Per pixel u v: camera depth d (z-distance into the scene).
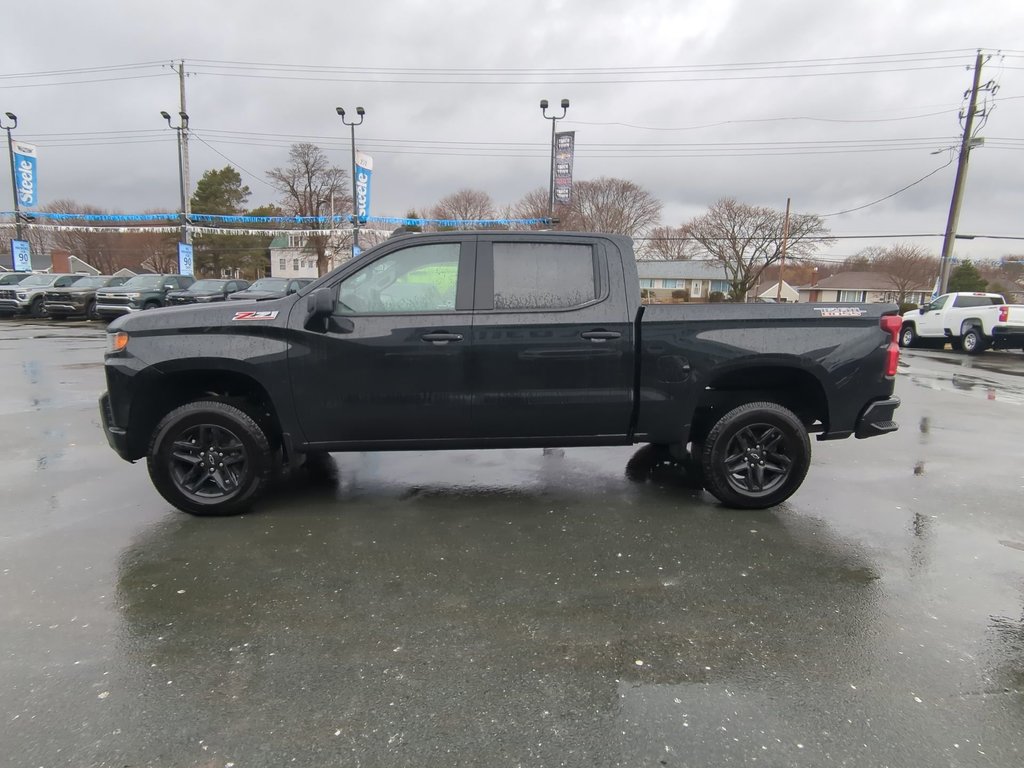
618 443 4.40
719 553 3.73
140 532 3.96
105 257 78.94
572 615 3.02
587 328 4.17
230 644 2.75
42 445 5.99
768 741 2.18
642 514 4.36
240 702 2.37
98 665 2.59
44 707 2.32
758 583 3.36
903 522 4.24
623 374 4.23
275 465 4.71
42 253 71.94
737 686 2.49
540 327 4.15
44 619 2.93
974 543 3.90
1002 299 19.27
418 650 2.72
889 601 3.17
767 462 4.45
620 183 53.09
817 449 6.30
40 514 4.24
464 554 3.69
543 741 2.18
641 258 60.66
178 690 2.43
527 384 4.19
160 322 4.05
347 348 4.05
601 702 2.39
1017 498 4.76
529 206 48.56
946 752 2.13
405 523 4.16
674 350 4.23
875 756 2.11
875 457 5.97
